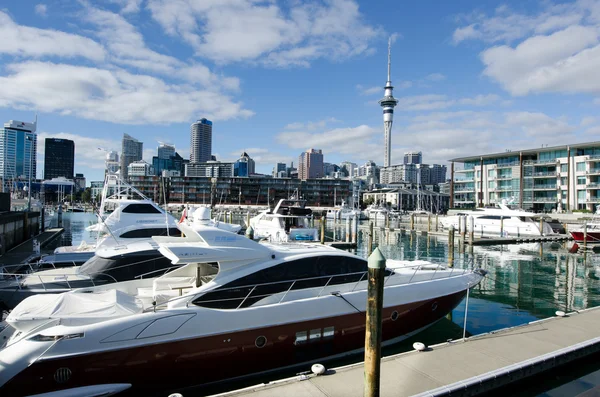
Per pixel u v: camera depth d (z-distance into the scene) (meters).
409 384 6.68
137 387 7.09
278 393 6.32
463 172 85.31
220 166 195.25
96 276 10.84
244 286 8.45
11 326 7.62
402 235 46.38
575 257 29.17
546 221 46.22
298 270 9.09
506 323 12.59
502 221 41.09
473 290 17.53
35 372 6.37
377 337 5.92
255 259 8.88
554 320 10.25
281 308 8.29
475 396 6.80
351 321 9.09
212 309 7.74
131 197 25.58
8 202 32.56
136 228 17.48
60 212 46.88
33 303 7.76
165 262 11.37
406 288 10.06
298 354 8.52
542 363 7.62
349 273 9.62
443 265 13.11
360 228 55.56
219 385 7.89
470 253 31.38
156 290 9.47
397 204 122.75
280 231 27.16
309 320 8.56
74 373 6.60
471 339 8.87
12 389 6.24
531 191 71.19
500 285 18.84
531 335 9.12
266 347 8.16
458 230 43.59
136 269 11.11
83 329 6.75
